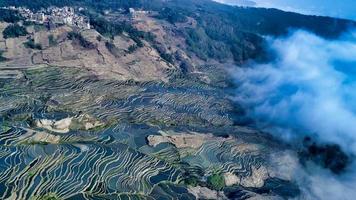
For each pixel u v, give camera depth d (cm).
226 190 15625
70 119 18088
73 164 14962
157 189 14538
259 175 16900
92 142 17062
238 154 18288
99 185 14025
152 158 16488
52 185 13500
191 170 16225
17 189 12912
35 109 18975
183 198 14300
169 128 19762
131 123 19638
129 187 14262
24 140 16012
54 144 16212
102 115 19875
